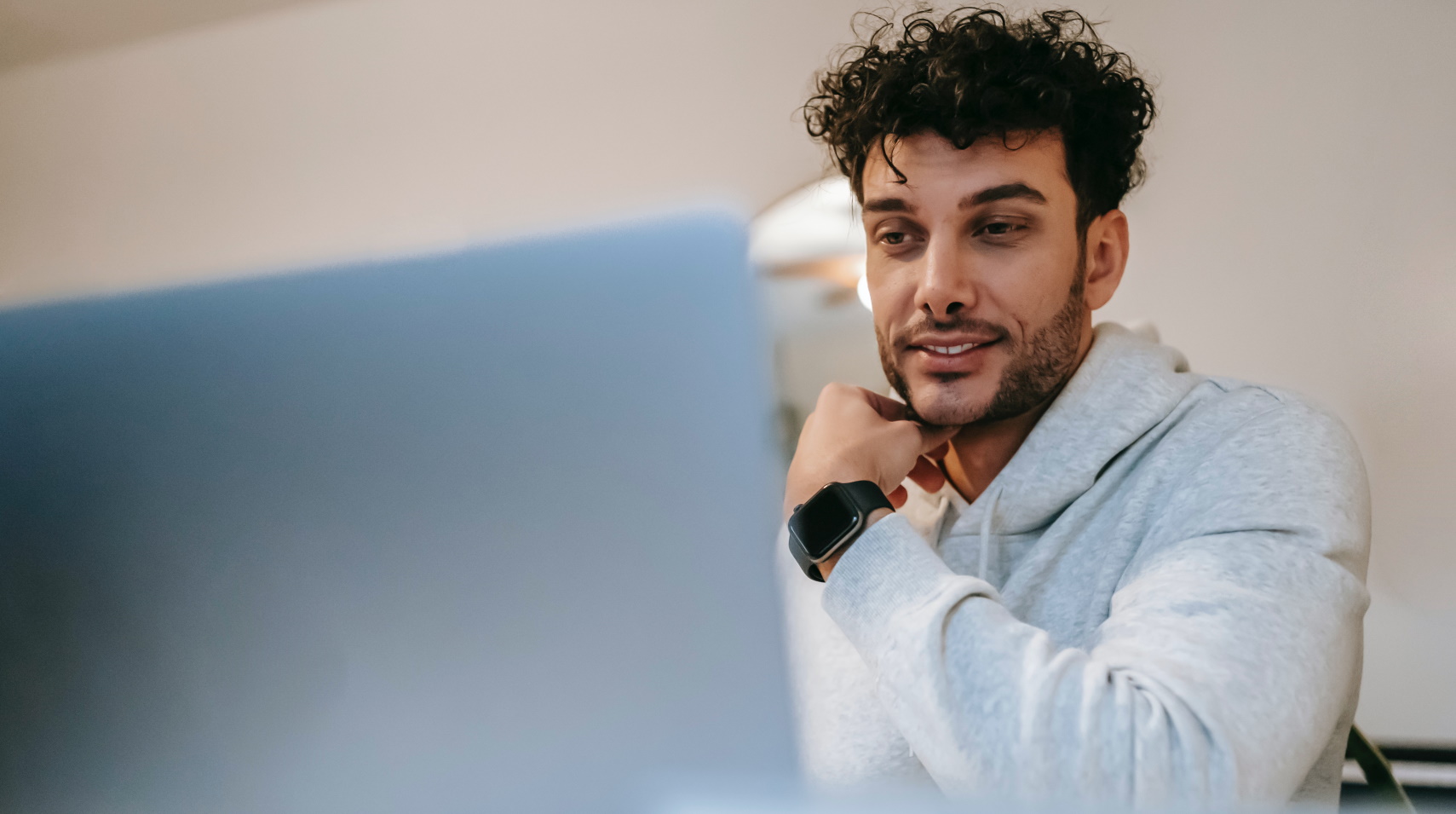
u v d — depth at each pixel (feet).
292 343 1.16
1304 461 2.50
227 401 1.19
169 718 1.21
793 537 2.38
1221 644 2.00
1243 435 2.65
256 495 1.20
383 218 8.10
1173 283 5.90
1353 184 5.64
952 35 2.69
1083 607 2.78
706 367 1.12
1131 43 5.99
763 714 1.13
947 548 3.05
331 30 8.39
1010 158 2.54
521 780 1.18
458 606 1.17
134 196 8.80
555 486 1.15
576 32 7.74
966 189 2.54
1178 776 1.78
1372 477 5.45
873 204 2.65
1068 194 2.71
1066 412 2.91
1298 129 5.75
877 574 2.20
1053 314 2.69
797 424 4.34
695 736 1.14
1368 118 5.64
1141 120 2.99
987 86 2.51
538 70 7.82
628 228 1.13
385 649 1.18
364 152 8.22
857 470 2.52
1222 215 5.83
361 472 1.16
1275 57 5.80
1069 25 3.24
